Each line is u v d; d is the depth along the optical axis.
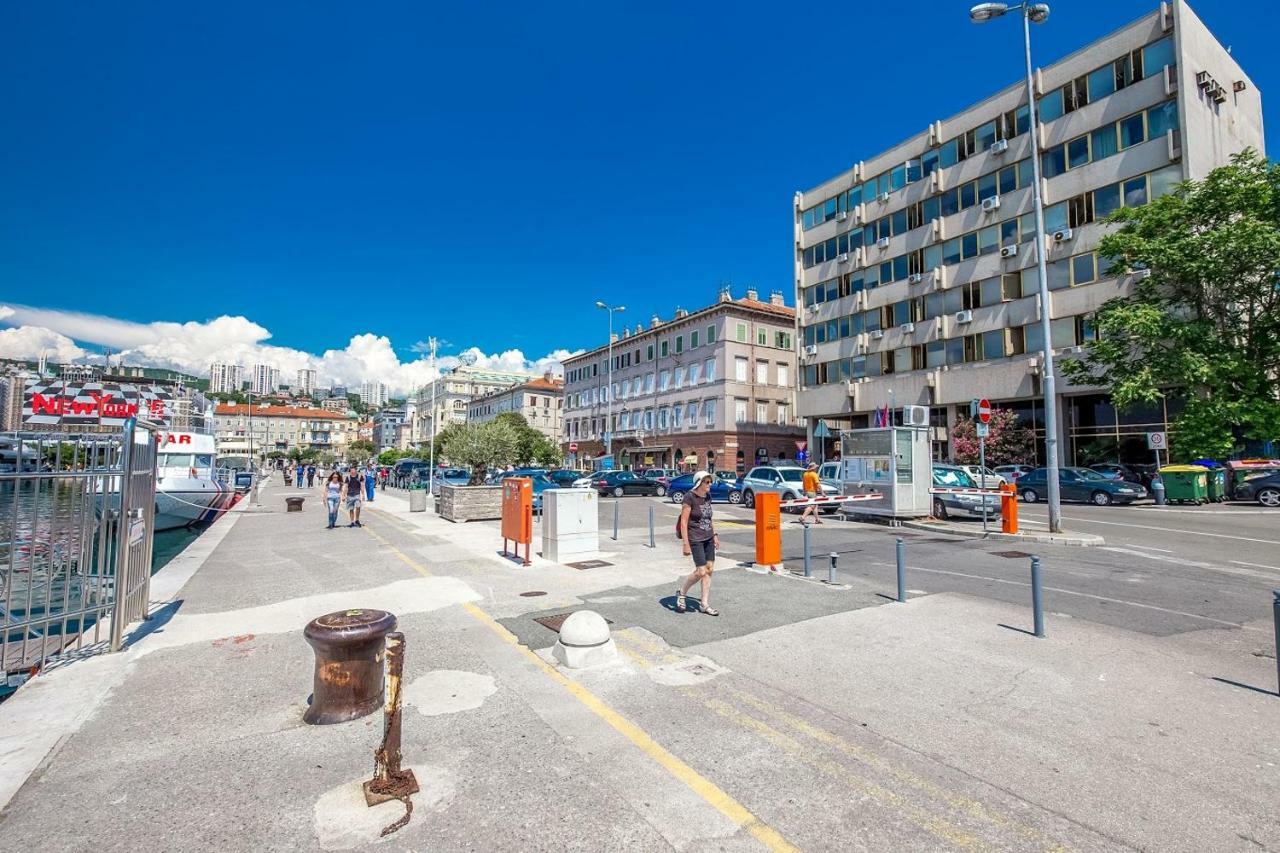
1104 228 29.45
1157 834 3.05
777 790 3.44
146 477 7.09
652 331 57.75
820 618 7.01
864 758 3.81
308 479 57.19
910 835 3.04
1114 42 29.31
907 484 16.94
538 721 4.31
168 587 9.02
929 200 38.38
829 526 16.75
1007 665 5.46
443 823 3.11
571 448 66.31
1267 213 22.66
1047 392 14.27
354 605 7.73
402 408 163.50
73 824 3.09
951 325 36.50
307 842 2.96
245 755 3.83
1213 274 22.97
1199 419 23.30
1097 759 3.81
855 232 43.16
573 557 11.29
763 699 4.73
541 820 3.14
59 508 5.79
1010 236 33.66
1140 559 11.12
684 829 3.07
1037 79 32.44
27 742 3.99
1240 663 5.56
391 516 21.58
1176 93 27.05
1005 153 34.00
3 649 5.39
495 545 13.32
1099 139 29.83
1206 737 4.11
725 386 49.72
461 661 5.56
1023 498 26.59
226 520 21.16
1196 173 26.70
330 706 4.32
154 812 3.21
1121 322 24.06
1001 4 15.70
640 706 4.58
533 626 6.72
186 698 4.74
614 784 3.49
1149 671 5.34
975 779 3.58
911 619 6.96
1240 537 14.23
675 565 10.56
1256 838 3.02
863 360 42.28
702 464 51.31
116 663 5.56
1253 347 23.80
